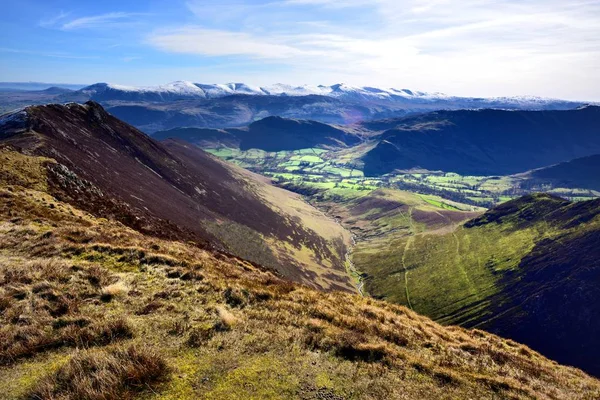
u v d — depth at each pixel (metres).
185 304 14.88
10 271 16.11
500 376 13.60
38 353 10.34
